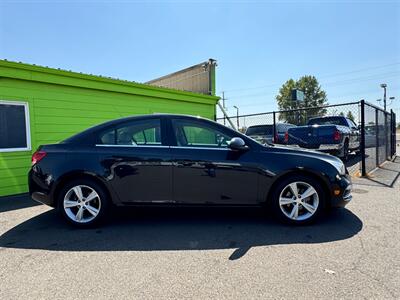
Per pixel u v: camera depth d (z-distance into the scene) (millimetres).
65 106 7145
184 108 10320
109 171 4070
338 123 11938
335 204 4027
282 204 4059
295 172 4027
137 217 4613
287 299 2336
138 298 2395
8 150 6219
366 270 2764
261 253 3195
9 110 6262
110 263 3037
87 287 2576
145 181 4078
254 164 4008
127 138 4215
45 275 2807
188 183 4051
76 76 7152
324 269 2801
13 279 2740
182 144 4145
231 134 4156
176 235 3807
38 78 6520
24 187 6488
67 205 4141
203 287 2539
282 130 11539
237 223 4223
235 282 2609
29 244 3588
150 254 3240
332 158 4238
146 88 8844
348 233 3719
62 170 4070
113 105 8156
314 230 3859
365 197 5527
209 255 3182
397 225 3984
